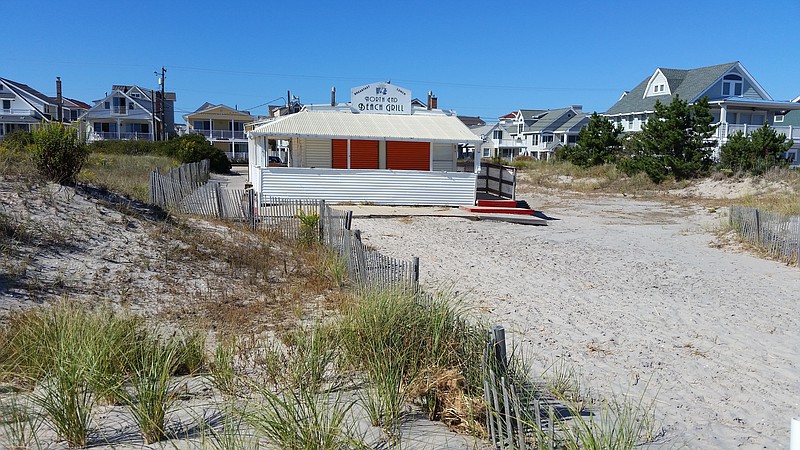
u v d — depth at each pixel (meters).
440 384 5.08
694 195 34.59
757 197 31.31
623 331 8.95
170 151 49.44
